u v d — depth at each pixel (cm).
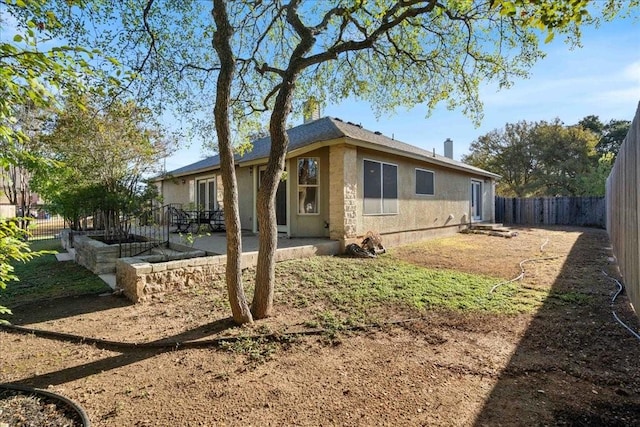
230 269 442
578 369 321
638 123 423
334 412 263
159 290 561
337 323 443
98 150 885
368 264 765
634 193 454
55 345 397
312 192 994
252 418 257
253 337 402
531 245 1131
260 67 611
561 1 254
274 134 471
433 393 287
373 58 707
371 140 969
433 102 730
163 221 1323
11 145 220
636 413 254
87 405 276
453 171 1469
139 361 355
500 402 272
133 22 497
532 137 2683
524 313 474
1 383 309
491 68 632
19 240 262
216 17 428
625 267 571
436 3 474
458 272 720
